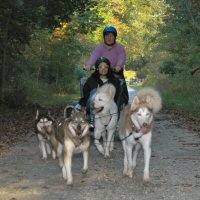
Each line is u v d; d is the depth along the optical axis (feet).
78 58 128.47
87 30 83.20
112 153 33.32
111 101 30.73
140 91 24.43
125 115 25.25
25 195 22.44
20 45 78.79
